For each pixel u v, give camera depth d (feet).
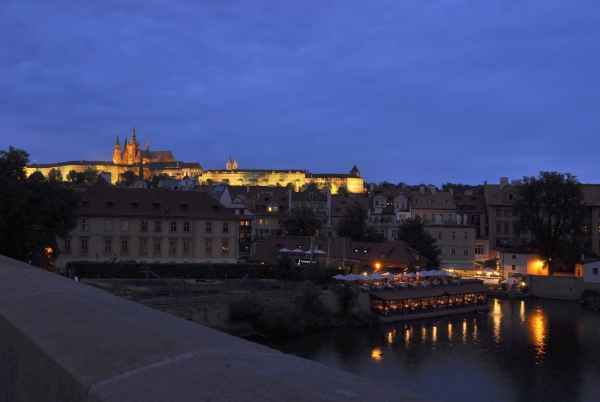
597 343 185.37
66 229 191.21
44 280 20.57
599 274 278.87
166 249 265.95
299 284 232.12
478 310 244.42
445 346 179.32
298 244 287.89
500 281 300.61
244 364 10.72
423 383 141.90
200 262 270.26
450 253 334.24
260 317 181.88
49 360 11.80
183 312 171.42
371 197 435.12
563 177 294.46
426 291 236.02
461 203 402.11
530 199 301.02
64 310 15.26
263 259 281.33
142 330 13.05
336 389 9.49
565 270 318.86
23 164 187.01
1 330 15.35
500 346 180.75
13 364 14.21
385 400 8.91
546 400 131.03
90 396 9.86
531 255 316.60
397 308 219.41
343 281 238.27
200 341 12.45
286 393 9.07
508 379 146.20
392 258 266.36
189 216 268.41
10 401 14.39
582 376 149.69
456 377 147.23
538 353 172.45
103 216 256.73
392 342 183.21
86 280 216.74
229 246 277.23
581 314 239.09
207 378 9.90
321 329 197.47
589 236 337.11
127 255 260.42
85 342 12.41
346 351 170.30
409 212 387.14
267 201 391.65
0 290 18.75
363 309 217.36
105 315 14.49
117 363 10.94
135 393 9.46
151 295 178.70
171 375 10.12
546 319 226.79
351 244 287.28
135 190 274.57
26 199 174.19
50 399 11.63
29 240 177.58
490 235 371.56
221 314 181.16
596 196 344.90
